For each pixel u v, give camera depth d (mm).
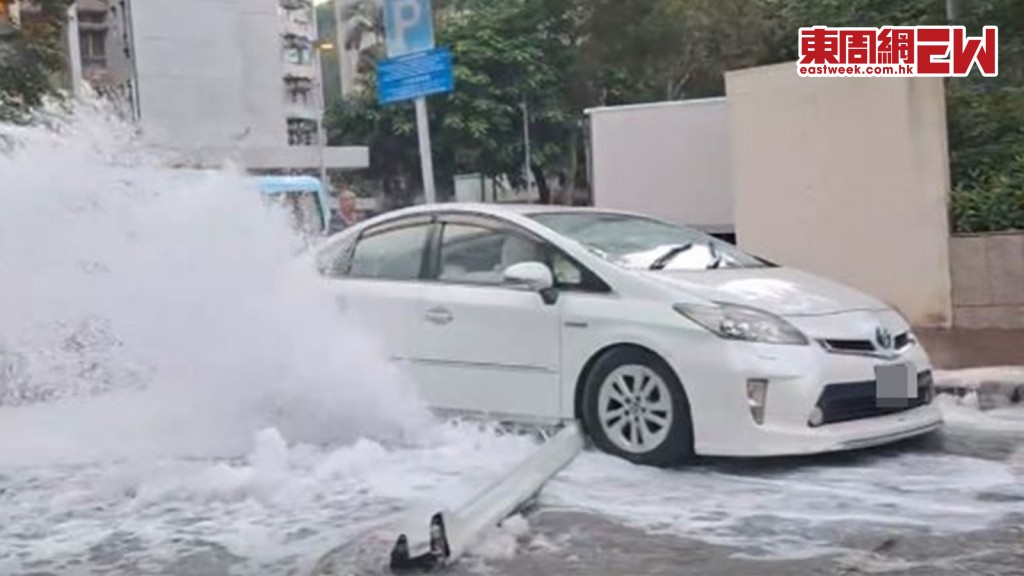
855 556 4926
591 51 38500
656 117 16172
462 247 7551
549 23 40031
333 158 40219
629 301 6680
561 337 6871
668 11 36656
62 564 5211
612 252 7129
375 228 7980
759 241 12445
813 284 7059
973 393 8383
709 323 6324
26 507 6184
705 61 36344
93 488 6480
